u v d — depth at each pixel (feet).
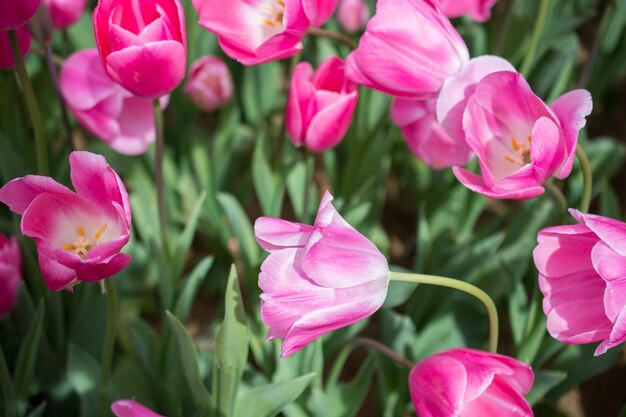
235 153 3.35
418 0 2.34
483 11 2.80
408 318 2.83
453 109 2.34
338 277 2.14
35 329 2.58
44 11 2.57
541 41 3.47
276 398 2.49
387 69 2.36
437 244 3.10
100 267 2.12
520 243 2.90
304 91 2.52
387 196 3.60
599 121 3.92
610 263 2.08
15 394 2.65
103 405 2.55
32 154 3.10
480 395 2.21
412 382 2.26
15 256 2.39
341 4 3.23
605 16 3.23
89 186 2.17
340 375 3.19
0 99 3.12
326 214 2.10
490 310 2.25
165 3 2.25
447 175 3.19
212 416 2.51
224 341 2.38
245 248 2.99
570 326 2.23
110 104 2.67
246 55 2.42
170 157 3.26
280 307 2.13
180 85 3.26
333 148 3.33
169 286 2.78
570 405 3.16
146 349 2.80
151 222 3.13
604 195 3.00
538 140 2.16
